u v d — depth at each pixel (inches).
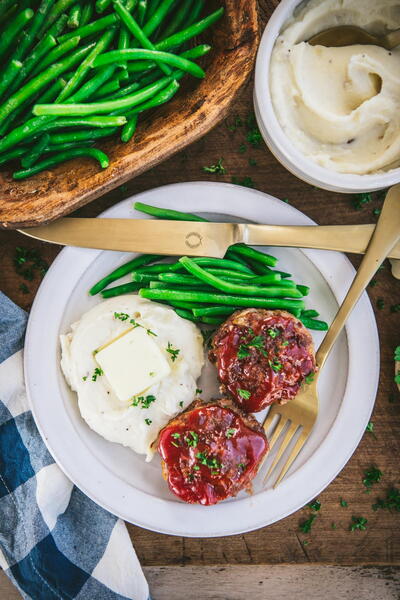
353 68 18.7
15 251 21.6
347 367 21.2
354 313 20.9
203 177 21.8
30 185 18.8
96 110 18.1
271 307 20.1
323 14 18.9
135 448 20.3
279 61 18.8
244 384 19.6
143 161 18.5
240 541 22.0
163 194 20.5
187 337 20.5
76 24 18.0
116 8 17.8
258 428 19.9
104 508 20.6
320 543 22.1
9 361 21.1
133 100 18.5
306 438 20.6
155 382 20.0
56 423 20.5
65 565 21.0
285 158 19.3
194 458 19.3
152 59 18.4
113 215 20.5
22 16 17.3
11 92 18.2
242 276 20.2
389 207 20.3
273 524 22.1
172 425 19.6
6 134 18.6
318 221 22.0
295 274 21.5
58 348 20.7
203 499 19.4
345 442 21.0
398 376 21.3
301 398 20.6
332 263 20.9
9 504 20.9
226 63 18.7
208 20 18.6
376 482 22.1
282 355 19.4
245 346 19.5
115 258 21.0
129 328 20.3
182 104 19.2
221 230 20.4
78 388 20.1
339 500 22.1
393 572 22.2
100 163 18.5
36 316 20.5
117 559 21.2
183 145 18.8
